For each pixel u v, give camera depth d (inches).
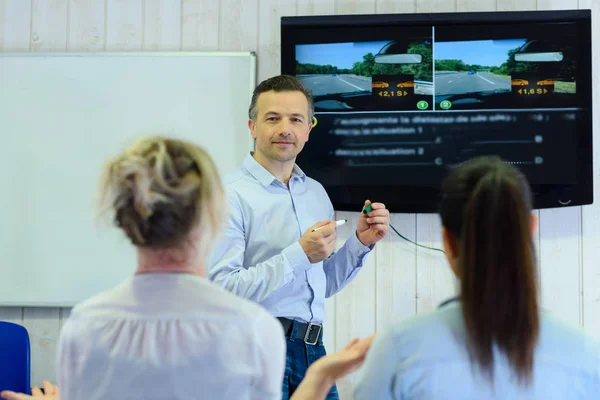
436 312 41.4
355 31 100.1
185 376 38.5
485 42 98.5
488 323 38.2
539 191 97.7
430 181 99.0
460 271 39.9
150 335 39.0
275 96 81.2
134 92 104.3
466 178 41.3
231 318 39.9
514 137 98.0
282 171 83.7
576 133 97.3
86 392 39.1
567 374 39.2
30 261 104.3
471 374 38.8
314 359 78.6
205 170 40.4
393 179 99.4
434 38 99.1
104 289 103.5
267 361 40.3
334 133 100.3
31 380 104.3
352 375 100.6
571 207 100.4
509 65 98.0
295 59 100.9
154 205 38.0
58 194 104.4
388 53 99.7
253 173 82.9
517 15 98.1
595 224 100.2
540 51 97.8
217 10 105.2
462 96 98.7
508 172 40.7
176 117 103.9
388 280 101.8
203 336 39.1
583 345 40.1
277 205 82.0
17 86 105.2
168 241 39.6
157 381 38.3
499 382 38.5
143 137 42.8
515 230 38.6
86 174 104.3
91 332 39.8
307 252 74.6
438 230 101.3
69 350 40.4
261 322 41.0
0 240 104.4
